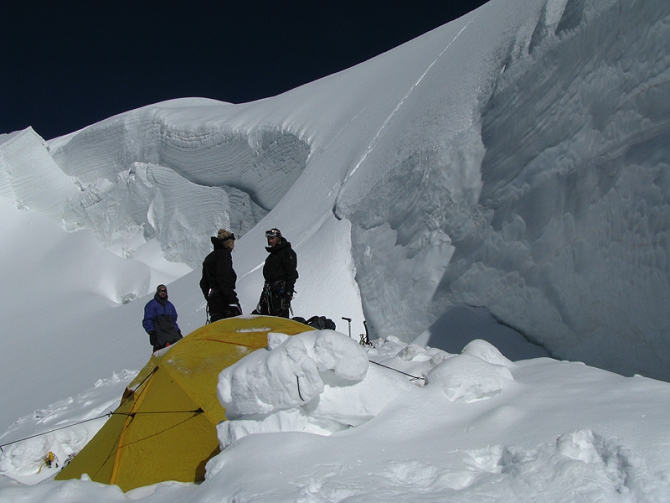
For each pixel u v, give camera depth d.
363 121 22.05
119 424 4.41
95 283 28.52
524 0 14.39
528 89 8.77
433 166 10.66
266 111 34.50
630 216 5.27
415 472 2.70
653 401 2.93
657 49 5.60
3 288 28.03
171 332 7.78
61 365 17.78
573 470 2.44
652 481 2.28
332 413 3.33
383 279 10.55
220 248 6.85
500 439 2.86
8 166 38.06
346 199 15.09
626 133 5.73
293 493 2.57
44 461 5.17
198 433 4.03
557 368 3.93
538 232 6.80
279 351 3.35
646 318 4.94
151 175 38.34
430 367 4.50
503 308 7.09
